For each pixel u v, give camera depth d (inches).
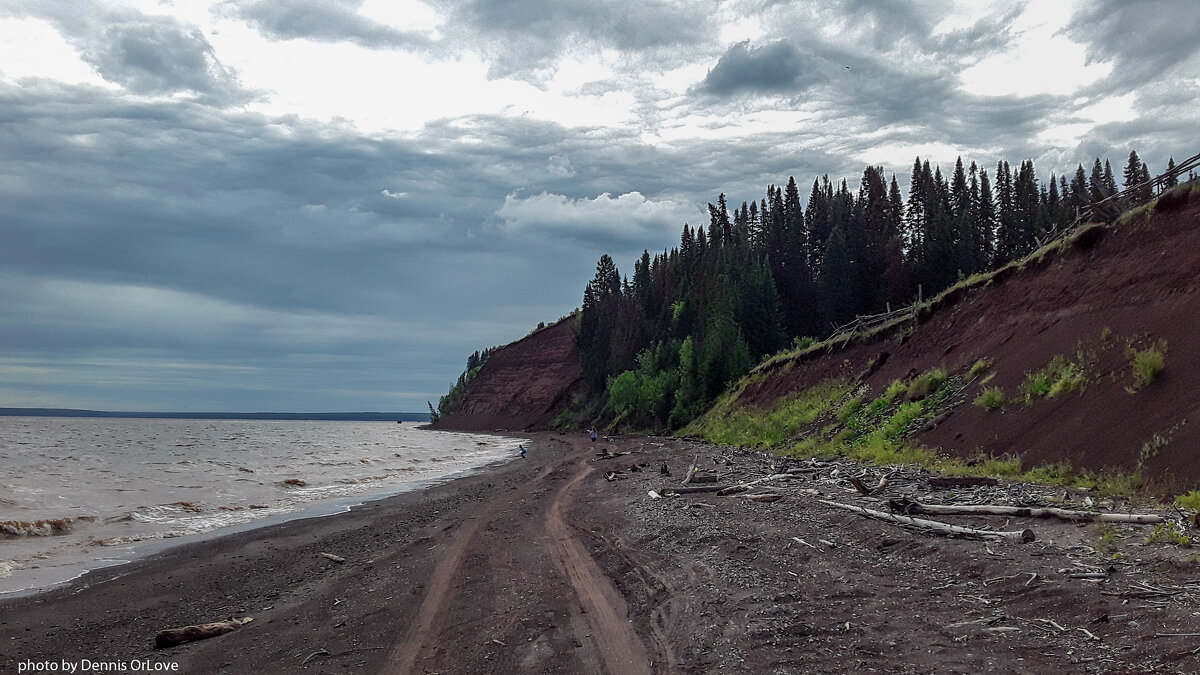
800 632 280.4
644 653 278.8
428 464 1833.2
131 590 486.6
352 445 2906.0
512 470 1482.5
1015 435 621.3
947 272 2829.7
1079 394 586.6
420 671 278.4
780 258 3636.8
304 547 629.6
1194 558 281.0
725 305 2738.7
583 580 404.2
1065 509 385.7
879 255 3137.3
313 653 312.0
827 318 2987.2
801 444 1080.8
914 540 388.5
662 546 479.8
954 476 574.2
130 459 1769.2
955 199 3577.8
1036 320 812.6
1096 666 217.3
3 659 342.0
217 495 1076.5
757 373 1931.6
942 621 273.0
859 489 556.4
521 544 532.1
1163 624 232.5
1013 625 258.5
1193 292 563.8
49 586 502.6
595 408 4296.3
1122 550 313.3
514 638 307.7
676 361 3481.8
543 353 5949.8
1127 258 725.3
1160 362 507.5
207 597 459.2
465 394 6594.5
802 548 416.5
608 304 5403.5
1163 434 446.3
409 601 386.0
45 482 1157.1
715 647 276.1
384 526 724.7
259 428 6063.0
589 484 965.8
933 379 911.0
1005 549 343.3
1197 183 701.9
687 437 2079.2
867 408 1047.6
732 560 413.1
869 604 304.8
